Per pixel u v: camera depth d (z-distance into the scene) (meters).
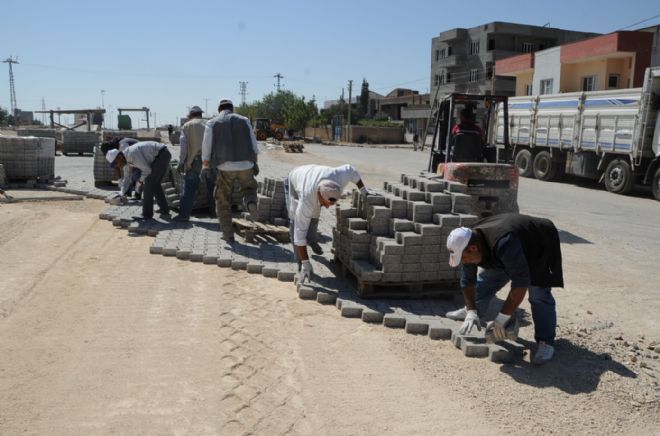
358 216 6.52
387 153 38.81
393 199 5.97
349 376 4.24
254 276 6.71
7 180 13.67
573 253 8.78
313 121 71.88
